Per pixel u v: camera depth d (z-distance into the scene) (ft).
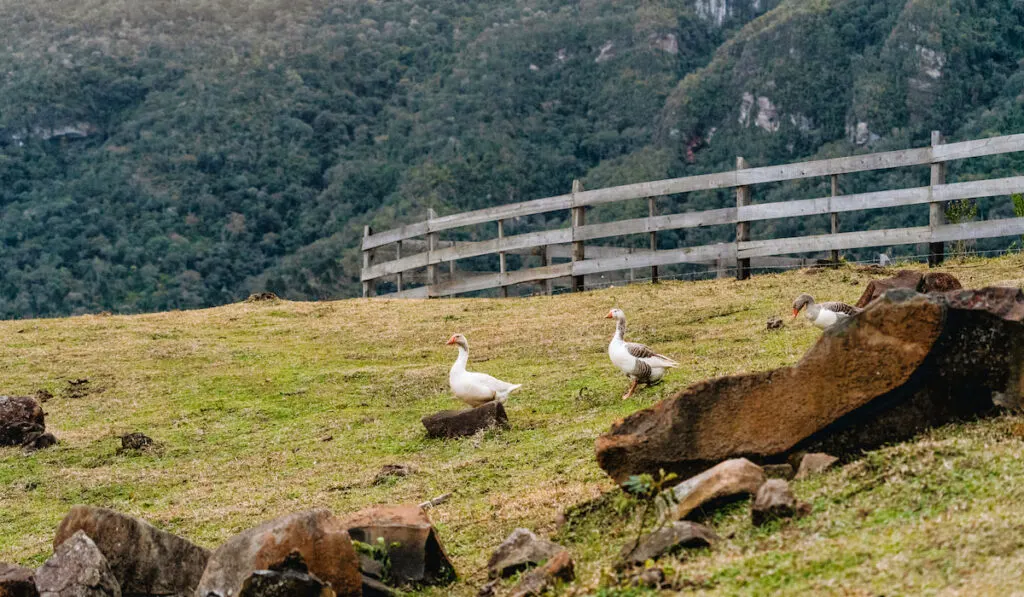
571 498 40.55
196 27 391.65
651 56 334.85
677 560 29.48
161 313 98.37
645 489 31.78
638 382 57.47
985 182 78.95
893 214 178.81
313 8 410.11
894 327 33.91
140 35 379.35
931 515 28.60
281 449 57.41
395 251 114.52
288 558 30.35
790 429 34.35
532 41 355.56
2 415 61.72
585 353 70.33
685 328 72.69
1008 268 75.25
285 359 78.13
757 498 30.99
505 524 39.63
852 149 242.37
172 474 54.70
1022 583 23.40
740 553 28.91
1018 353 33.55
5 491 53.78
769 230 193.47
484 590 32.12
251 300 101.55
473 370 69.10
